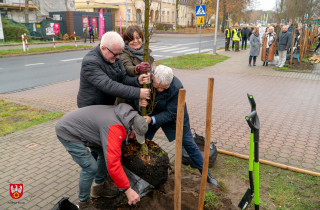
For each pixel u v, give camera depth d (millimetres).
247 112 6098
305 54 15992
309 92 7910
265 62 13609
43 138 4676
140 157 2646
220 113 6031
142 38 3131
